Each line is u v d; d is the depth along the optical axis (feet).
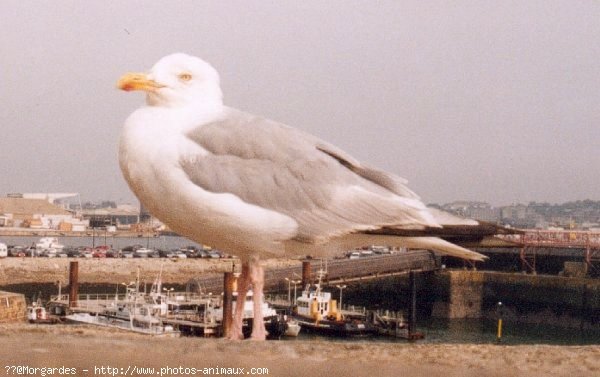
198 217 4.69
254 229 4.70
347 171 4.94
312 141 4.99
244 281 4.87
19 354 3.99
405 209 4.93
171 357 4.01
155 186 4.67
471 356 4.21
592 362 4.15
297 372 3.98
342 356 4.16
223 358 4.05
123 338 4.30
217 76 4.91
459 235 4.99
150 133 4.68
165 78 4.78
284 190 4.78
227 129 4.79
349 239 4.91
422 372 3.98
